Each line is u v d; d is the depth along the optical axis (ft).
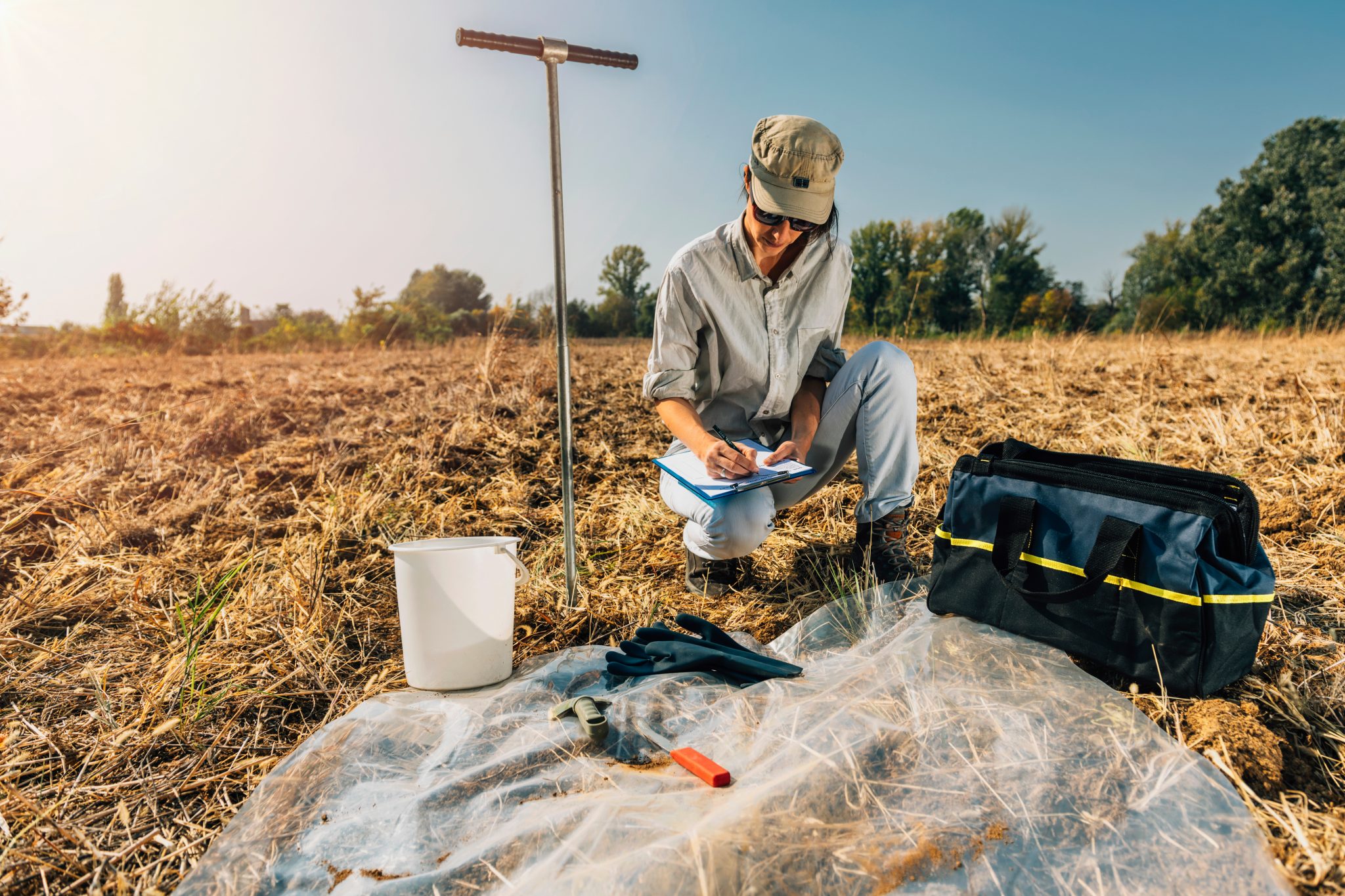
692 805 4.16
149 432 14.66
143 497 11.24
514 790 4.51
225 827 4.43
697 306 7.42
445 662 5.98
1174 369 19.52
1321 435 10.91
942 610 6.44
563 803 4.28
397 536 9.75
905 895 3.57
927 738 4.63
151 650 6.97
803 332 7.71
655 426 15.76
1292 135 126.41
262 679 6.40
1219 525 5.20
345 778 4.77
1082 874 3.66
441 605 5.90
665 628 6.78
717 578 8.14
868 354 7.63
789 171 6.29
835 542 9.19
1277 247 126.11
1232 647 5.12
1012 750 4.50
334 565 8.94
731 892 3.49
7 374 24.57
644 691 5.63
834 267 7.71
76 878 4.30
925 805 4.10
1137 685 5.44
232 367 30.76
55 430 14.94
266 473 12.48
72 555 8.86
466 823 4.30
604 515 10.59
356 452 13.55
